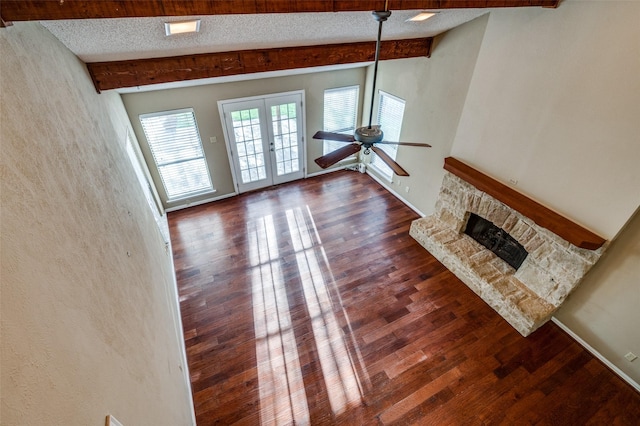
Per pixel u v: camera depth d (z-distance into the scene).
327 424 2.66
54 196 1.18
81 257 1.25
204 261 4.31
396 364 3.09
